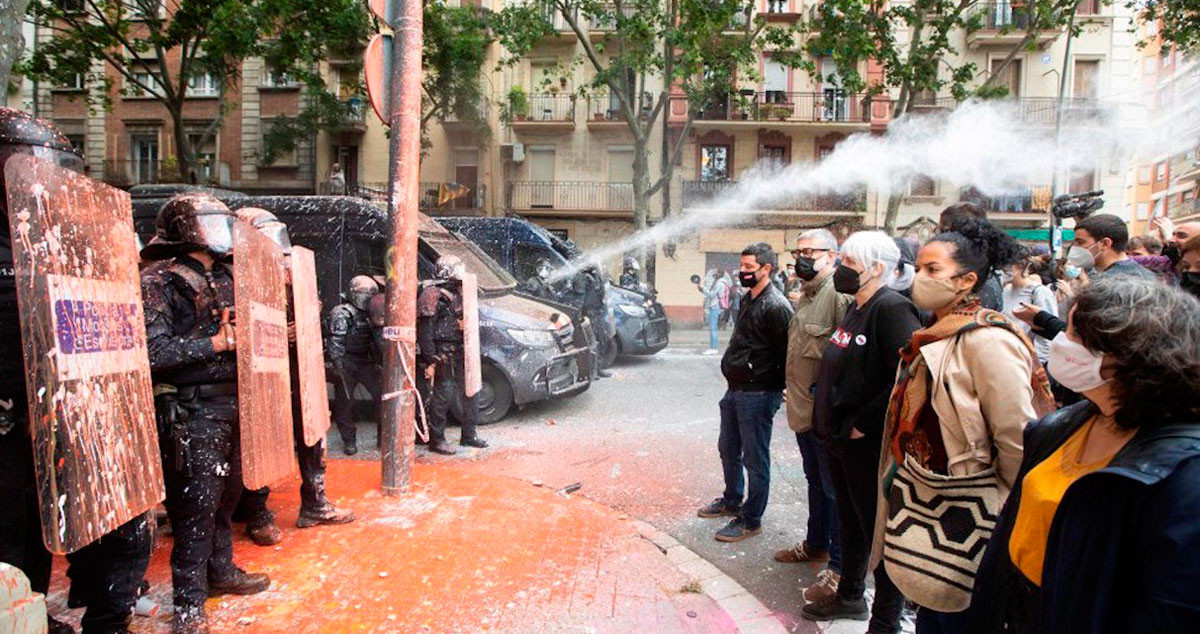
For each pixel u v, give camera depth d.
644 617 3.25
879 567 2.86
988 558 1.85
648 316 12.62
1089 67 24.97
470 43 22.69
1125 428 1.47
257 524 3.93
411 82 4.63
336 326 6.16
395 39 4.62
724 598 3.63
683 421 7.87
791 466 6.17
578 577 3.62
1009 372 2.19
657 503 5.13
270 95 27.00
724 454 4.76
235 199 8.02
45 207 1.97
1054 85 25.02
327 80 26.44
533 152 27.19
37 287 1.92
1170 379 1.34
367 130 26.80
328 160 27.03
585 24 26.20
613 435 7.16
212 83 27.02
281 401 3.31
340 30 19.45
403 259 4.70
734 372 4.32
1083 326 1.46
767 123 25.73
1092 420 1.62
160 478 2.49
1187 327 1.35
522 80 27.09
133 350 2.39
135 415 2.36
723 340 18.73
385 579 3.50
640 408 8.59
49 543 1.90
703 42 19.78
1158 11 20.58
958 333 2.31
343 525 4.22
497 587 3.46
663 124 25.73
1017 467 2.17
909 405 2.38
